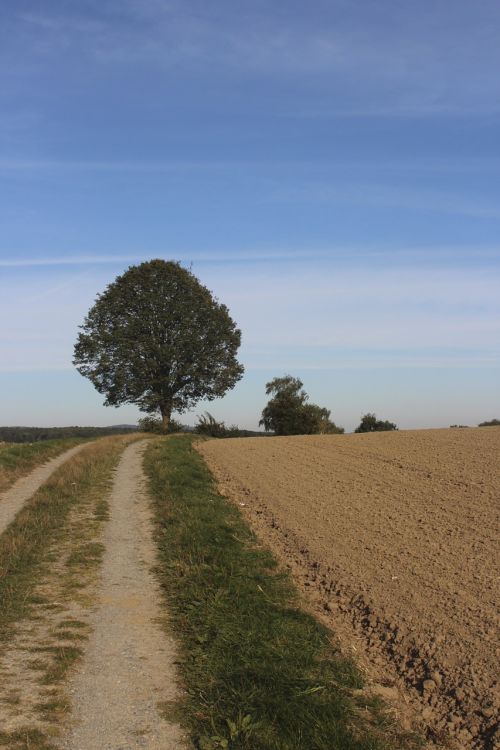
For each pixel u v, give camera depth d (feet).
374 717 19.08
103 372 174.19
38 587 29.73
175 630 24.66
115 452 91.71
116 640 23.41
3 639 23.16
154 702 18.57
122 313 179.22
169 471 67.31
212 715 17.81
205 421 170.50
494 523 35.06
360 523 40.19
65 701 18.37
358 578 30.45
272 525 43.70
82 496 54.75
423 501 43.50
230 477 66.49
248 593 29.32
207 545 37.70
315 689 19.69
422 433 92.12
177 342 176.04
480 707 18.70
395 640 23.99
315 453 79.66
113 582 30.81
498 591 25.45
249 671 20.62
